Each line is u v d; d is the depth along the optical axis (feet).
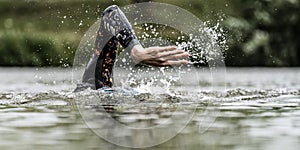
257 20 69.72
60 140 12.21
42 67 63.00
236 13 70.03
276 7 70.18
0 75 46.42
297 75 46.50
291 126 14.44
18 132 13.35
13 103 20.10
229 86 31.14
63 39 66.69
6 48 64.69
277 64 68.33
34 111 17.52
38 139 12.34
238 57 66.95
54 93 22.82
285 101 21.48
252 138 12.55
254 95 24.13
